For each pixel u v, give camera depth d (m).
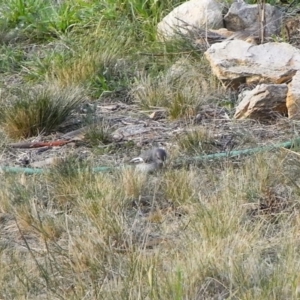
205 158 11.18
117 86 14.02
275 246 8.88
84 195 10.00
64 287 8.33
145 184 10.41
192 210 9.73
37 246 9.31
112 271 8.52
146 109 13.23
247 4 15.69
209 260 8.35
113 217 9.45
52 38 16.16
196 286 8.15
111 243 9.05
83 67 14.34
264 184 10.27
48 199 10.27
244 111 12.58
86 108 13.26
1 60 15.31
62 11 16.66
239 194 9.98
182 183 10.33
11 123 12.47
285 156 10.98
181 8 15.51
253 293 7.84
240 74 13.46
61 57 14.87
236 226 9.20
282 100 12.51
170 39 14.99
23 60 15.48
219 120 12.64
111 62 14.57
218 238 8.86
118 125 12.71
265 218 9.56
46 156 11.77
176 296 7.75
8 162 11.61
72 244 8.94
